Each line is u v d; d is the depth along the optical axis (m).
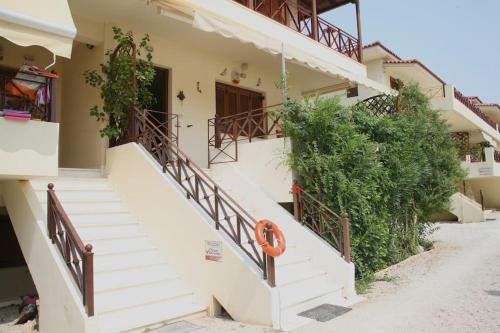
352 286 6.89
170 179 6.95
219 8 9.49
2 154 5.52
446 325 5.21
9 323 6.20
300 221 7.88
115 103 8.12
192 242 6.29
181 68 10.74
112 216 7.31
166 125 10.36
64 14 5.62
